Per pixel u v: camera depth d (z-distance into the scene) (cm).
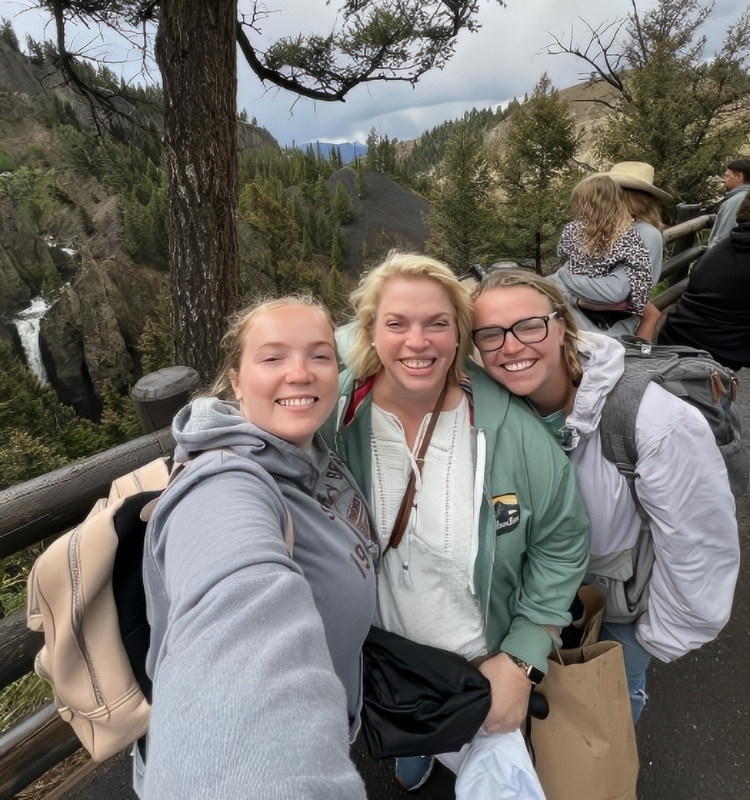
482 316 107
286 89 528
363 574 94
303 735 47
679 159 1045
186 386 189
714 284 246
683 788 154
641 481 105
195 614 58
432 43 503
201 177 405
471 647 111
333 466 105
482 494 104
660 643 119
